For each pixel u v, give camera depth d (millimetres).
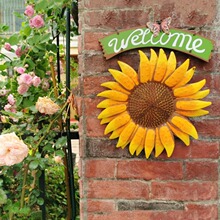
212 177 1569
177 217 1588
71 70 2500
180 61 1543
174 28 1534
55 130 2004
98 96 1570
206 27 1535
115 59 1561
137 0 1545
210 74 1541
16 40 2113
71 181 1962
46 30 2195
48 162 1896
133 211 1599
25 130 1952
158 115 1536
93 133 1586
